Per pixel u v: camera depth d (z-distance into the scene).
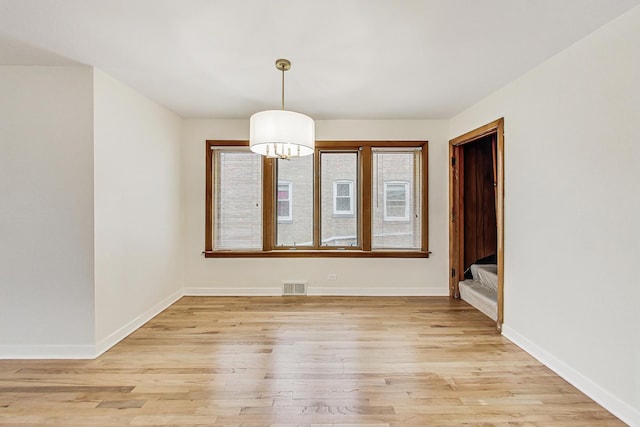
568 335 2.12
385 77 2.68
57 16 1.81
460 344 2.67
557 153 2.23
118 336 2.74
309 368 2.27
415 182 4.11
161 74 2.62
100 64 2.43
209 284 4.07
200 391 2.00
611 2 1.66
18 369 2.26
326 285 4.07
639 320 1.68
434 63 2.41
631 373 1.71
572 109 2.10
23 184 2.42
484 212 4.08
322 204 4.14
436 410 1.82
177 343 2.69
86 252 2.45
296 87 2.91
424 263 4.07
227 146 4.05
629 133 1.73
